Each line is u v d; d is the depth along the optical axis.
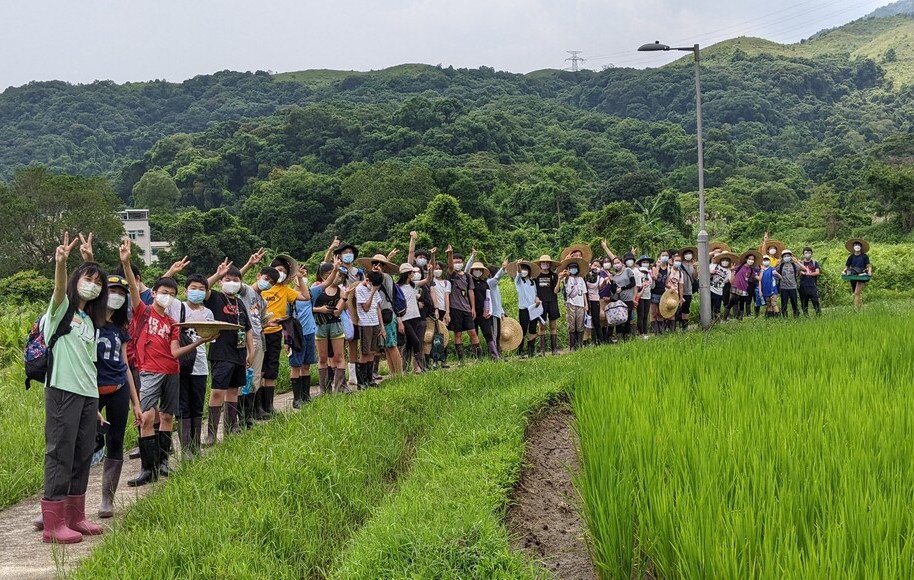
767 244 24.48
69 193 60.25
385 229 72.44
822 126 185.38
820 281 30.78
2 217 57.22
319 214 83.06
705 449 6.53
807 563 4.48
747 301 23.92
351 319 13.73
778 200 101.56
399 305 14.70
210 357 10.23
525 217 84.81
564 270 18.88
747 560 4.87
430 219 56.09
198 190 119.38
